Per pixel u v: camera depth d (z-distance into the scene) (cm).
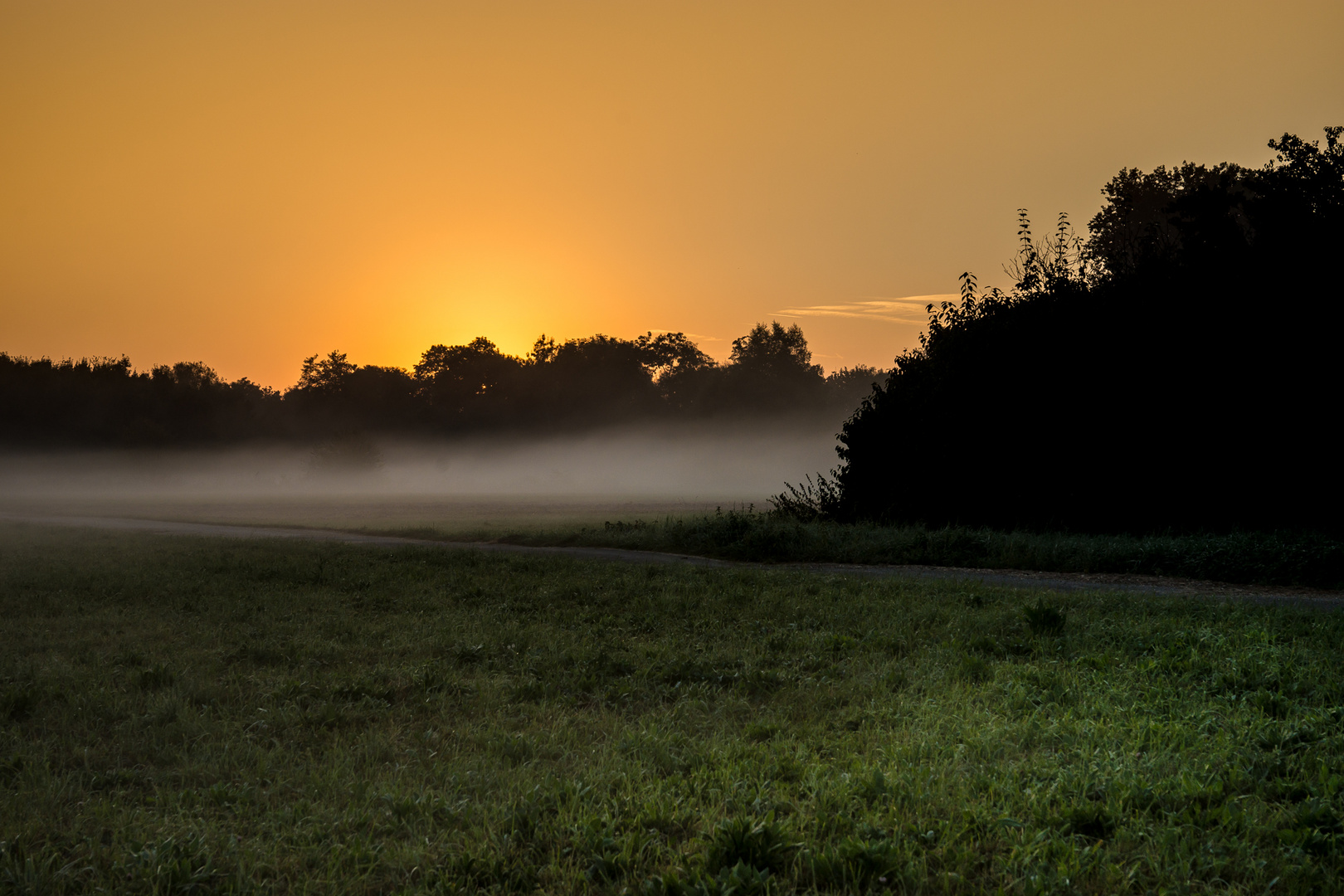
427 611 1264
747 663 884
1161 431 2314
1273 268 2267
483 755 610
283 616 1209
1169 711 688
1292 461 2195
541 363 13612
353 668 891
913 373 2812
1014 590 1439
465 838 475
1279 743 604
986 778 544
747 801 520
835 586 1489
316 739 658
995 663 866
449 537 2938
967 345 2622
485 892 417
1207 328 2283
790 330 12362
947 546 2012
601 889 421
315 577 1645
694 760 598
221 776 583
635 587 1481
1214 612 1180
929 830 470
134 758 625
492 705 745
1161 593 1465
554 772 582
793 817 490
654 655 934
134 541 2719
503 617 1193
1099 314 2478
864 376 13288
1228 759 578
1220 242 2412
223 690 784
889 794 522
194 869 444
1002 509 2500
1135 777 535
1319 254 2214
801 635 1033
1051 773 557
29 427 10256
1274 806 507
